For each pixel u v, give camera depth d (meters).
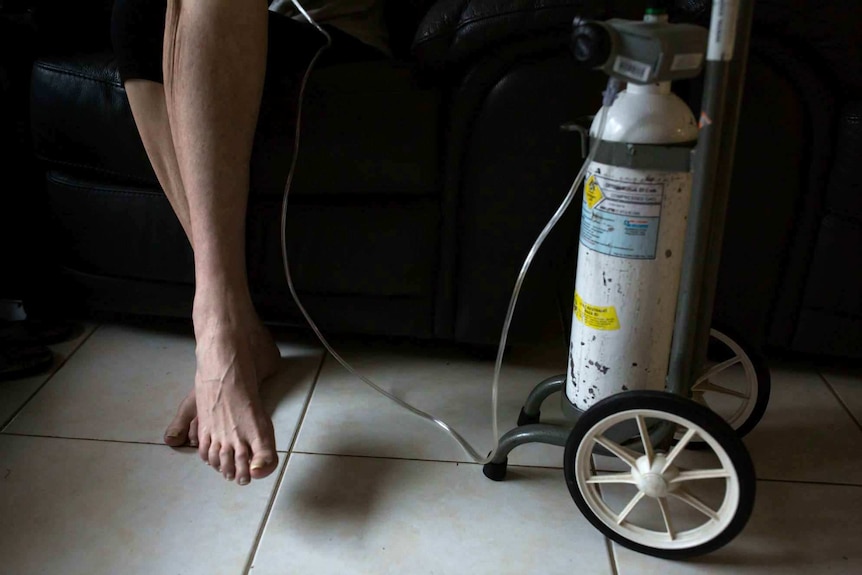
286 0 1.09
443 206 0.99
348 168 0.97
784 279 1.01
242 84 0.86
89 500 0.87
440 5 0.89
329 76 0.94
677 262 0.76
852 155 0.90
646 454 0.75
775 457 0.94
